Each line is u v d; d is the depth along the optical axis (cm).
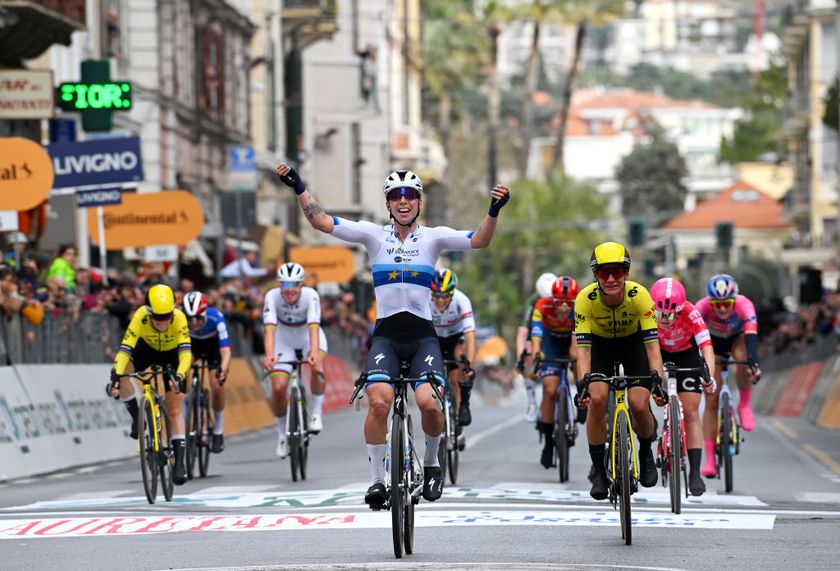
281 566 2442
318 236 14062
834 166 18312
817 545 2716
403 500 2561
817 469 4584
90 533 2956
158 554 2644
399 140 17388
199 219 6488
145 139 8969
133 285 6266
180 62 9631
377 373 2628
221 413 4419
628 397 2839
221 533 2930
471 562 2478
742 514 3203
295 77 13338
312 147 14338
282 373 4225
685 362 3459
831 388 7619
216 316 4331
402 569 2386
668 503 3475
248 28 11506
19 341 4831
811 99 18325
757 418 8825
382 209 16500
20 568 2494
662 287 3341
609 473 2870
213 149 10588
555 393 4169
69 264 5728
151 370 3712
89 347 5525
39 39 6556
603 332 2902
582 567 2409
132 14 8975
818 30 18288
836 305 8306
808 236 19062
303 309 4306
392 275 2673
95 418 5334
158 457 3591
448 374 4109
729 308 3944
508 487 3834
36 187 5084
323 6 13212
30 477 4562
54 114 5903
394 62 17538
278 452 4209
